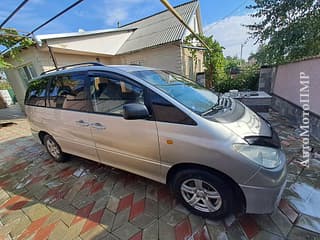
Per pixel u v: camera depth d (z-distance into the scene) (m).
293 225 1.79
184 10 11.03
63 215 2.21
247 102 5.31
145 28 11.55
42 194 2.67
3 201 2.61
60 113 2.88
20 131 6.52
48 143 3.58
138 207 2.21
